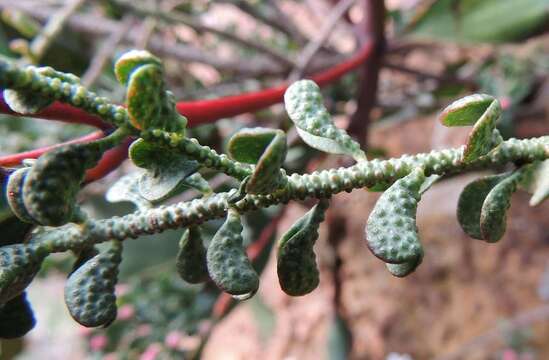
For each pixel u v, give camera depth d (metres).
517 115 0.31
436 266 0.43
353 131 0.24
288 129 0.24
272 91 0.15
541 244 0.41
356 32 0.26
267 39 0.32
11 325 0.10
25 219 0.08
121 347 0.28
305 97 0.09
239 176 0.08
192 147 0.08
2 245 0.09
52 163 0.07
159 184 0.08
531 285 0.41
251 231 0.25
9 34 0.26
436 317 0.43
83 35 0.27
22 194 0.08
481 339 0.41
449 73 0.32
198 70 0.35
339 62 0.26
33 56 0.22
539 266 0.41
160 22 0.27
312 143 0.09
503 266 0.42
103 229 0.09
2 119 0.25
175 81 0.29
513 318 0.41
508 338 0.41
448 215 0.42
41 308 0.38
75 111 0.10
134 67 0.07
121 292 0.28
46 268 0.27
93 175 0.12
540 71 0.31
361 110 0.24
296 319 0.46
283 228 0.33
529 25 0.22
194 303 0.26
